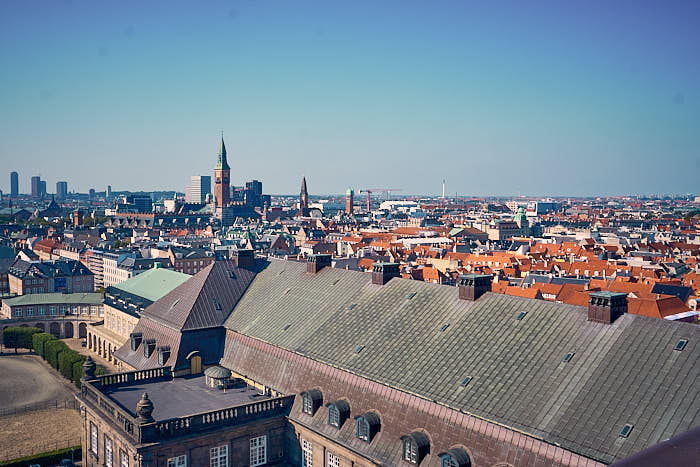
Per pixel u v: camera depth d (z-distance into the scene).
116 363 139.38
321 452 71.19
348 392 70.69
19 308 178.50
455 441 58.25
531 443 52.59
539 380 57.91
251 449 74.06
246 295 103.44
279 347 83.62
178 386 86.31
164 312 102.69
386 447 64.06
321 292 92.06
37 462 88.12
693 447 11.73
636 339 56.84
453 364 65.06
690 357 52.41
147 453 66.06
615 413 51.03
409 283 82.62
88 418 82.00
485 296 72.69
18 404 117.06
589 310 61.88
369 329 77.81
